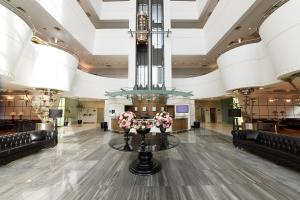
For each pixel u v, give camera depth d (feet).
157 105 40.81
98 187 10.25
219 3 36.24
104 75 55.57
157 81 43.09
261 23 17.35
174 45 45.57
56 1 28.99
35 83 23.53
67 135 31.63
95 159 16.07
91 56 45.55
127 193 9.52
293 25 13.60
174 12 48.60
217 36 37.47
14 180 11.22
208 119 60.59
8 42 15.75
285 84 21.77
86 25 39.99
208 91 42.04
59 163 14.80
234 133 21.29
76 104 59.57
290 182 10.83
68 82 28.14
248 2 26.61
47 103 27.50
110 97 41.57
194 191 9.73
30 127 26.16
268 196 9.12
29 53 22.11
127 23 51.16
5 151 13.94
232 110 23.00
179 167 13.87
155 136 17.21
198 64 53.62
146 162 12.71
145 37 43.04
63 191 9.74
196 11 48.73
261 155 16.02
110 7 49.01
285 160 13.10
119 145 13.57
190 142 24.77
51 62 24.62
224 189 9.95
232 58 24.23
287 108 38.27
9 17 15.25
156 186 10.38
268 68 21.47
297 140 13.08
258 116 38.29
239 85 24.21
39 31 32.40
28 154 16.83
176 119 35.96
